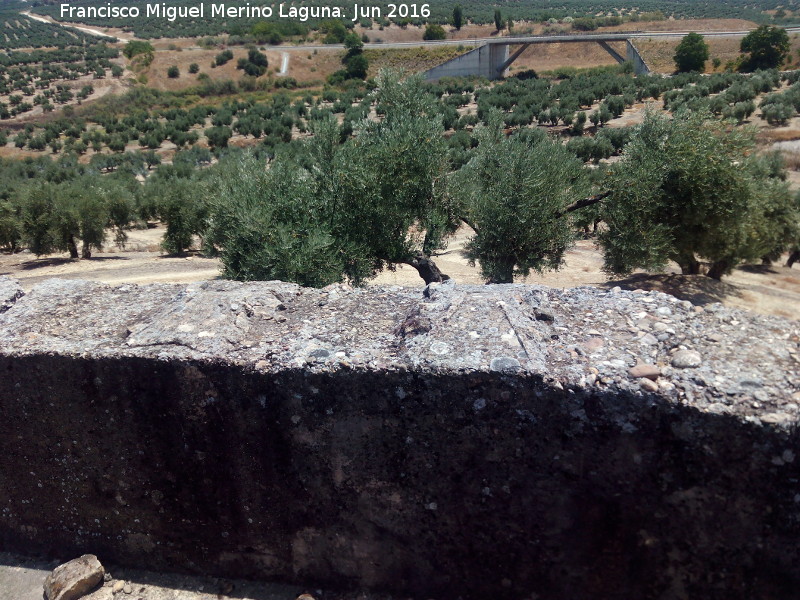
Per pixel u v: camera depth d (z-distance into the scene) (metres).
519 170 9.77
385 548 3.08
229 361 2.96
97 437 3.31
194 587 3.36
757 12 130.00
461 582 3.04
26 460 3.49
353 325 3.30
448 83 72.38
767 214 18.30
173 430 3.17
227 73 92.94
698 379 2.53
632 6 159.00
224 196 9.41
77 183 26.36
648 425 2.51
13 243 23.06
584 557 2.80
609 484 2.65
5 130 69.62
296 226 9.02
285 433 3.01
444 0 173.88
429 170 9.52
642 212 11.86
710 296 14.45
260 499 3.18
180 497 3.30
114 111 77.81
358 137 9.84
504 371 2.64
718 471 2.47
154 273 17.14
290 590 3.27
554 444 2.67
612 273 13.36
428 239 9.90
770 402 2.41
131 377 3.12
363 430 2.90
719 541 2.57
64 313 3.76
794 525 2.46
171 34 136.75
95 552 3.57
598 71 76.12
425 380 2.74
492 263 10.08
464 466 2.82
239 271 8.95
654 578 2.72
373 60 92.75
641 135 11.97
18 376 3.29
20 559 3.67
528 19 133.75
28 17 177.88
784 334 2.89
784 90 46.50
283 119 57.72
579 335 2.99
